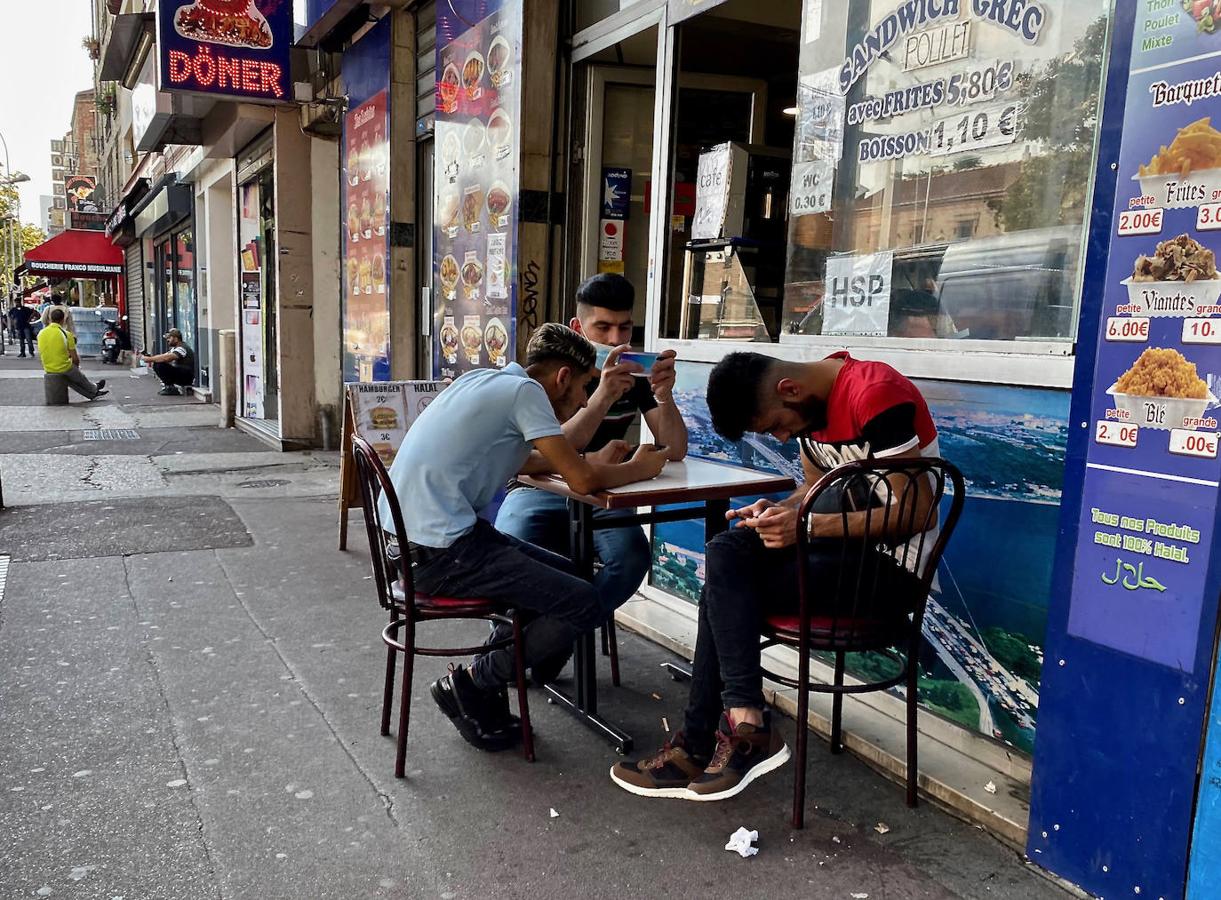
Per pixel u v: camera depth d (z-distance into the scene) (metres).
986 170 2.76
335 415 9.13
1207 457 1.79
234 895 2.13
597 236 5.24
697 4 4.02
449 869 2.25
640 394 3.33
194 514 6.10
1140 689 1.94
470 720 2.84
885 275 3.11
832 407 2.43
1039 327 2.62
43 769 2.71
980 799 2.50
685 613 4.08
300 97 8.37
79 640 3.77
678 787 2.59
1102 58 2.42
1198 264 1.78
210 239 13.35
